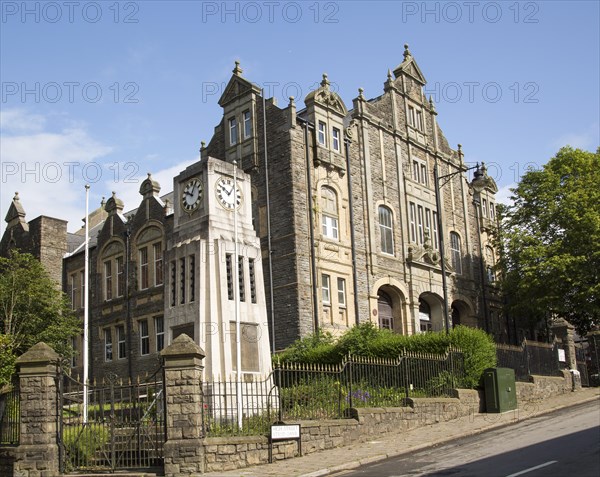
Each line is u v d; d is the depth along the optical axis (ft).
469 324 136.05
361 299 107.76
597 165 129.90
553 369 95.45
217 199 71.41
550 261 119.65
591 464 40.65
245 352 68.18
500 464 43.65
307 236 100.68
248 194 75.31
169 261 71.77
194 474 47.32
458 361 77.30
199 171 72.43
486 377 77.41
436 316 127.03
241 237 72.28
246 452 50.57
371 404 63.93
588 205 122.21
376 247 113.09
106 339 127.65
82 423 54.08
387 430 62.90
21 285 101.35
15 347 95.14
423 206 128.36
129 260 124.88
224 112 112.06
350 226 108.88
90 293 132.36
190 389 49.14
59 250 140.15
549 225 127.75
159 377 95.09
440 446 55.93
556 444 49.90
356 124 115.96
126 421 53.42
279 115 104.22
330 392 60.44
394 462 49.75
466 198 143.95
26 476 50.88
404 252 119.75
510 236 131.23
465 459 47.37
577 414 68.59
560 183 131.34
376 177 117.29
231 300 68.28
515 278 129.39
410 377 70.54
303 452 54.65
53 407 52.85
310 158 104.47
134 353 119.96
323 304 101.09
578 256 119.44
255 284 71.56
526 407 78.28
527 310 131.44
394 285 115.24
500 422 67.00
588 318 133.28
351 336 85.97
